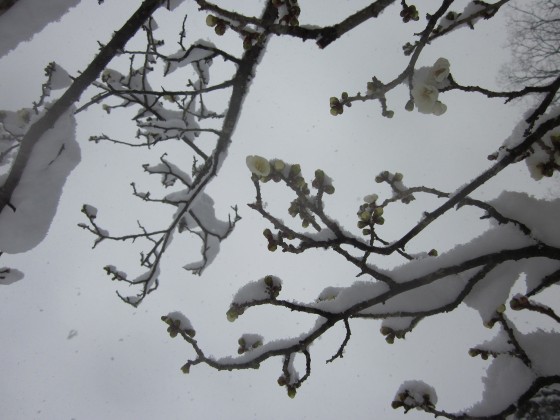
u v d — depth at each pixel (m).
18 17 3.09
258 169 2.07
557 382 2.17
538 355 2.35
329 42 2.29
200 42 4.21
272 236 2.28
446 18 2.68
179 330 2.67
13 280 3.82
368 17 2.27
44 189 3.04
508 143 2.57
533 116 2.23
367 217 2.42
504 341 2.54
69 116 3.31
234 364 2.46
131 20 3.35
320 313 2.31
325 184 2.22
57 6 3.22
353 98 2.67
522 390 2.28
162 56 3.79
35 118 3.32
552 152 2.16
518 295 2.29
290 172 2.13
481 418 2.28
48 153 3.14
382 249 2.24
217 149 4.31
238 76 3.86
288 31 2.29
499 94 2.28
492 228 2.36
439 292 2.33
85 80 3.27
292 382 2.53
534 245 2.12
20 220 2.93
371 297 2.33
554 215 2.29
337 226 2.21
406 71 2.54
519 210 2.35
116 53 3.34
